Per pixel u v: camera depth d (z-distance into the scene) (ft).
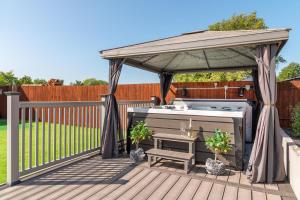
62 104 11.98
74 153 13.14
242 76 33.86
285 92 22.15
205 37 12.10
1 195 8.42
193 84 25.39
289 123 21.84
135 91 26.61
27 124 27.53
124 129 18.12
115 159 13.65
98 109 15.19
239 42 10.75
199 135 12.67
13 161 9.38
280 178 10.34
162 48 12.79
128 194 8.77
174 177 10.69
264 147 10.19
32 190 8.94
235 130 11.78
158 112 14.05
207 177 10.73
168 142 13.55
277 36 9.94
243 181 10.34
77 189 9.14
